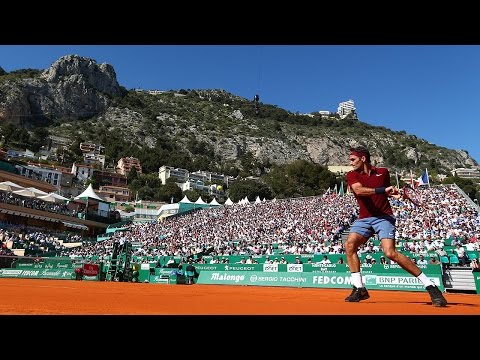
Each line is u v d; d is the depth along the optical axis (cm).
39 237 4409
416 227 3231
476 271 1892
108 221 6309
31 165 9881
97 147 15150
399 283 1795
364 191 477
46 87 16875
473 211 3612
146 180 12888
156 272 2411
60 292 526
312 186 10906
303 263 2306
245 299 501
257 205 5656
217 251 3338
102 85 19712
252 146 19950
